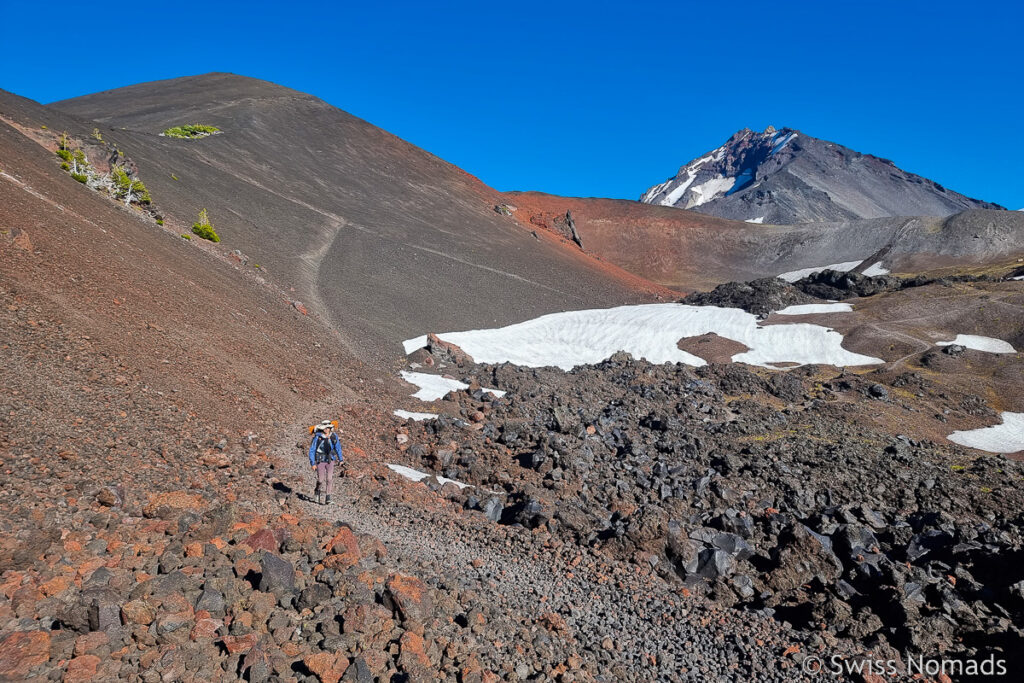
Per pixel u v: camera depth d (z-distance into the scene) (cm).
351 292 5534
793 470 2402
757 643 1201
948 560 1602
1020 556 1535
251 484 1276
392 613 784
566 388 4006
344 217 8700
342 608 758
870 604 1425
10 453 1009
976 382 4825
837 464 2477
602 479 2172
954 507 2153
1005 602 1405
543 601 1143
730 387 4381
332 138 13462
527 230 12100
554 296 7744
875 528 1909
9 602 620
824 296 8025
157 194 5512
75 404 1319
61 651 564
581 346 5884
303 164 11069
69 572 685
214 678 580
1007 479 2398
